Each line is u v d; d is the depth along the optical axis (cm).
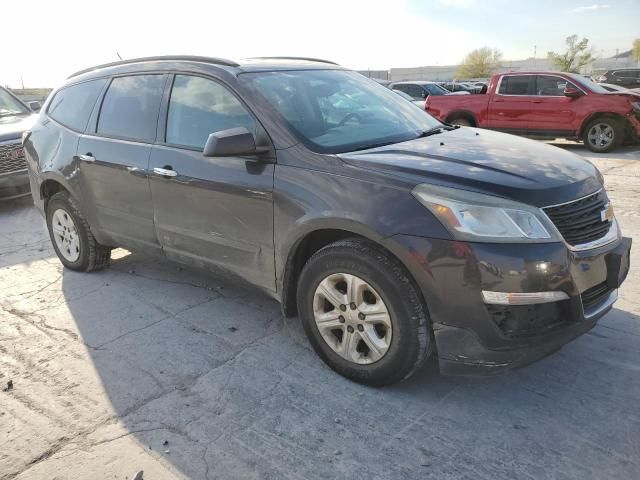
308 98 362
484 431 267
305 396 299
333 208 290
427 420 277
